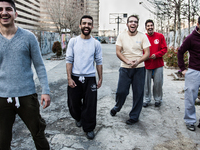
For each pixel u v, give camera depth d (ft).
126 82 10.32
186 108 9.91
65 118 11.30
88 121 8.86
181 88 17.75
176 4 24.38
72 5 52.13
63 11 48.24
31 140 8.86
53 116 11.58
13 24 5.69
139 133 9.55
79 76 8.81
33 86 6.15
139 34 9.99
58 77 22.82
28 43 5.88
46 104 6.31
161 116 11.60
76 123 10.23
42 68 6.34
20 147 8.27
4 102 5.73
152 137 9.18
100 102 14.11
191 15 24.35
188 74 9.70
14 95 5.70
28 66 6.04
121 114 11.91
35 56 6.14
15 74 5.67
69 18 50.57
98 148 8.22
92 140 8.87
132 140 8.90
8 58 5.60
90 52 8.80
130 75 10.18
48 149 6.50
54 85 19.12
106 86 18.75
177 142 8.75
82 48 8.73
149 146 8.43
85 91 8.91
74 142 8.68
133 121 10.43
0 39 5.50
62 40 60.39
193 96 9.66
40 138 6.21
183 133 9.56
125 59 9.83
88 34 8.66
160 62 12.46
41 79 6.31
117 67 31.24
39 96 15.53
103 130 9.84
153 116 11.60
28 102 5.90
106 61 38.99
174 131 9.77
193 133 9.55
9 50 5.56
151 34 12.40
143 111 12.40
